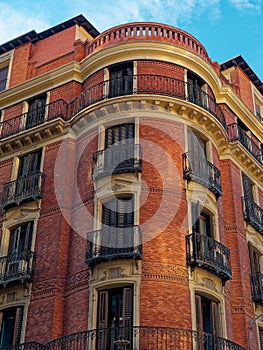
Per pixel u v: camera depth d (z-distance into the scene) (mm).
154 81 26578
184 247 22641
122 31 28812
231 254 26219
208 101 27656
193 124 26469
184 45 28703
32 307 23219
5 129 29766
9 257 25016
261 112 35938
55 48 31703
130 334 20297
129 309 21031
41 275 23859
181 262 22219
